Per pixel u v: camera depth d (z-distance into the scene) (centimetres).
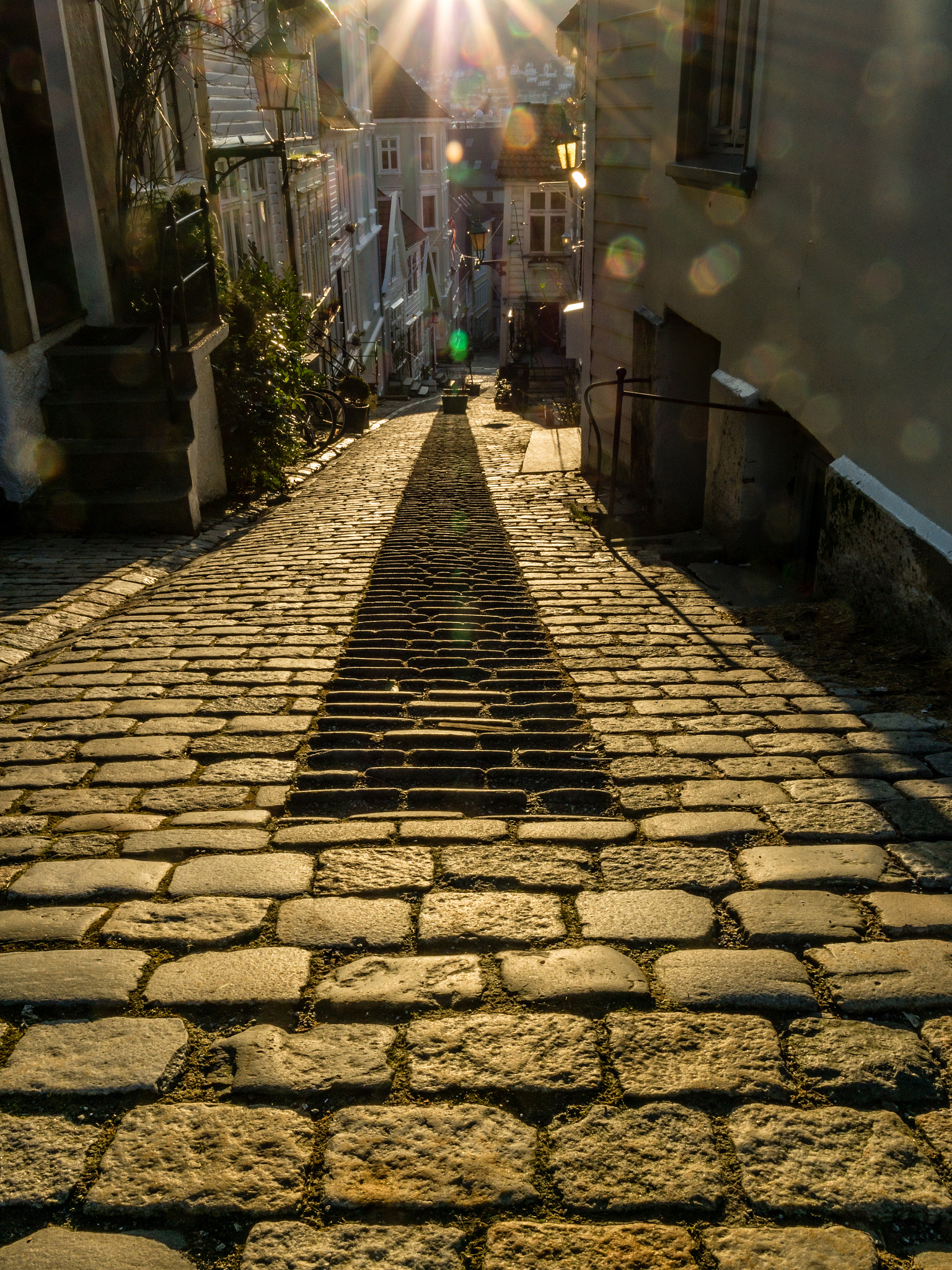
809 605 622
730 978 231
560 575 754
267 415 1131
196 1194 175
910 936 248
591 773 350
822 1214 171
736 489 809
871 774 346
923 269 492
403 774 350
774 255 711
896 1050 208
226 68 1717
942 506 481
